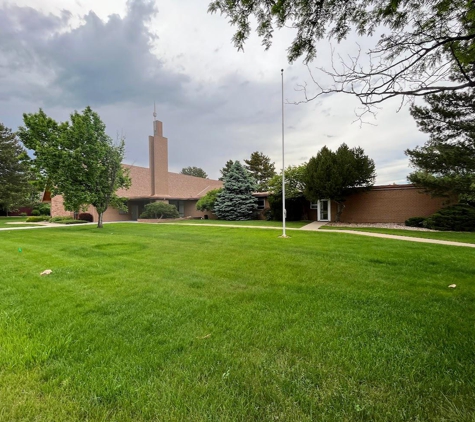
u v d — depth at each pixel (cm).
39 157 1378
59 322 297
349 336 264
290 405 173
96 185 1502
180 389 187
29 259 642
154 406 172
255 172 4191
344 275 489
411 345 246
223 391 186
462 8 290
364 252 697
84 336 265
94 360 222
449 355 229
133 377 201
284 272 513
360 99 349
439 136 1180
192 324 294
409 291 401
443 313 319
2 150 3103
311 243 858
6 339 255
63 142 1377
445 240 929
